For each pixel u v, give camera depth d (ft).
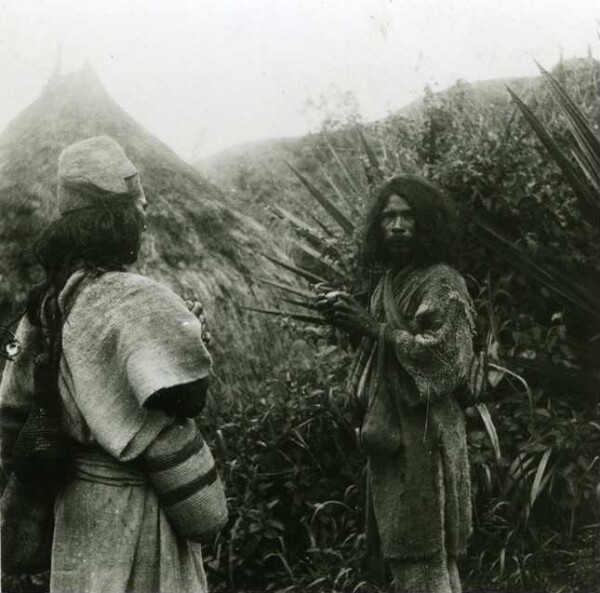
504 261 14.75
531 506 13.03
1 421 8.52
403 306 11.02
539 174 15.17
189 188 17.47
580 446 13.62
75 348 7.93
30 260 16.39
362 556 13.55
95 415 7.80
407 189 11.12
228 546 14.71
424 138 16.16
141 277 8.17
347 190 17.37
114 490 7.98
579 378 14.17
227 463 15.03
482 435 13.80
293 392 15.64
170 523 8.06
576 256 14.58
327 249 15.80
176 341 7.85
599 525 13.65
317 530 14.62
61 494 8.20
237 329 16.99
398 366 10.90
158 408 7.86
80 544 7.98
